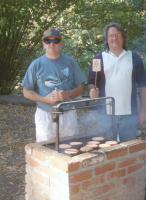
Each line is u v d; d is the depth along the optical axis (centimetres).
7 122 705
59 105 334
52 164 332
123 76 391
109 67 392
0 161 533
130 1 877
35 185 353
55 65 390
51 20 841
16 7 793
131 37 870
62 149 344
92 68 396
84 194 330
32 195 359
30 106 801
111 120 395
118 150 345
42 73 389
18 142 609
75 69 401
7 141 613
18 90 922
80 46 905
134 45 909
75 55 894
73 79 401
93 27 877
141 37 891
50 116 389
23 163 527
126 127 400
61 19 867
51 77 389
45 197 345
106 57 396
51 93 380
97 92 391
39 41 858
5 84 891
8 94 903
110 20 855
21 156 552
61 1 819
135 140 367
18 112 763
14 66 884
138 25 870
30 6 792
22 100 812
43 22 834
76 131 404
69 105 368
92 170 331
